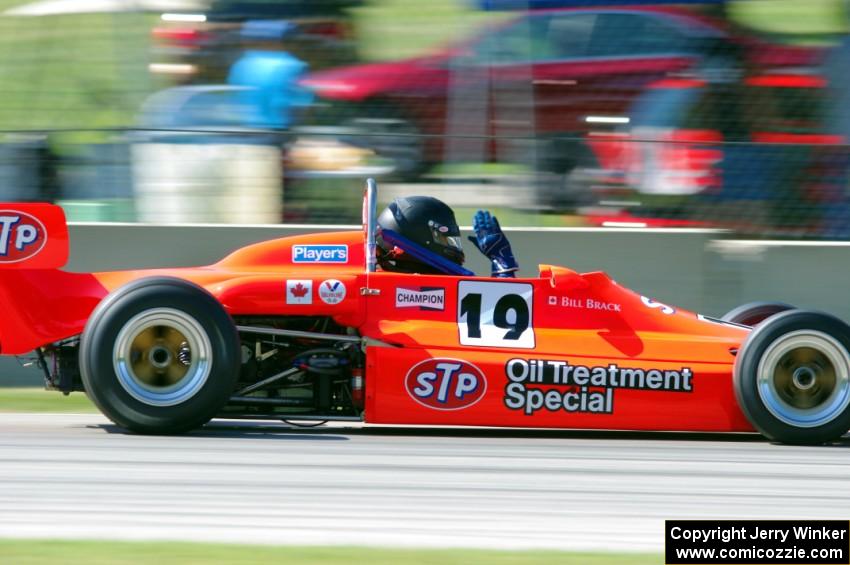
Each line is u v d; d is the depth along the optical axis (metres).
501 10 32.75
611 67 32.81
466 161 29.05
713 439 21.75
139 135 28.52
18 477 16.91
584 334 21.20
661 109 32.69
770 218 29.41
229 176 28.78
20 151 27.94
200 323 19.41
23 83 32.50
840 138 32.56
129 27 32.28
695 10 33.12
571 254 28.83
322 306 20.62
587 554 13.83
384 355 20.41
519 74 32.12
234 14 32.56
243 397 20.86
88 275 21.11
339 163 28.95
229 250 28.36
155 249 28.19
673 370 20.86
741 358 20.59
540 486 17.38
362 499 16.25
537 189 29.08
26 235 20.47
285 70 32.41
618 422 20.78
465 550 13.80
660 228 29.22
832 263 29.09
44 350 21.27
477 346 20.73
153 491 16.27
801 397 20.69
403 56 32.62
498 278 21.39
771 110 32.88
